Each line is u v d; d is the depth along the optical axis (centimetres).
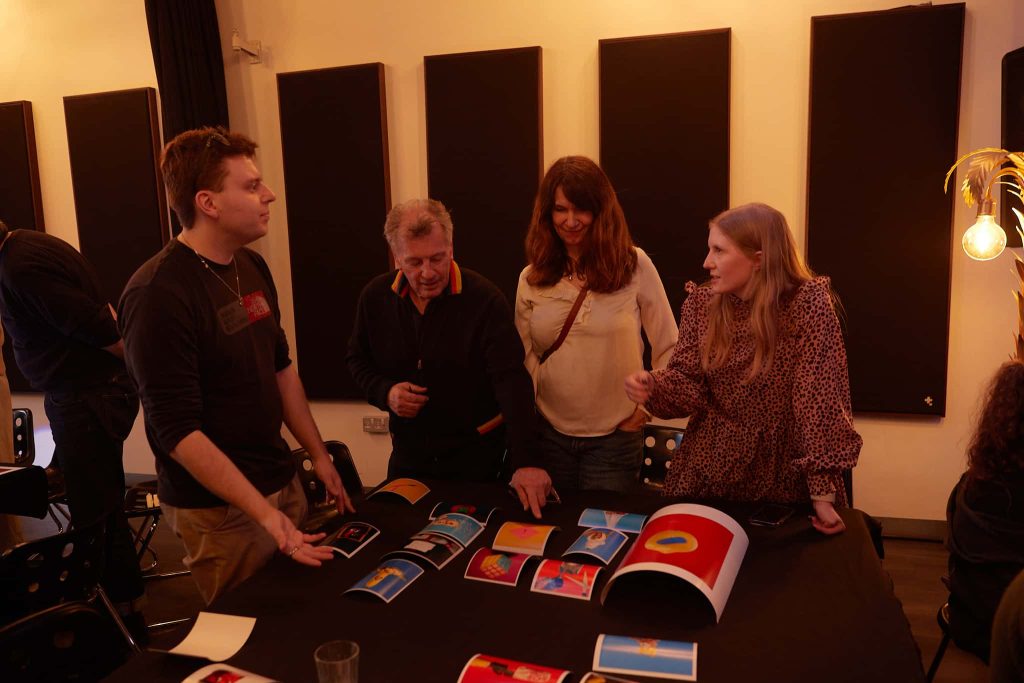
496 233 414
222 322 190
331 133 429
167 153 187
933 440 380
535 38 402
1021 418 184
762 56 375
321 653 124
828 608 151
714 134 378
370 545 187
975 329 368
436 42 416
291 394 226
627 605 154
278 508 210
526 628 146
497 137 405
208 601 199
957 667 280
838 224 372
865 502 393
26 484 256
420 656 138
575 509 206
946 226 360
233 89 450
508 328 232
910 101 356
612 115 389
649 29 387
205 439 177
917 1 355
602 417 246
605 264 235
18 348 306
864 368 379
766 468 201
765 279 185
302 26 434
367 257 435
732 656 135
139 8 458
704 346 197
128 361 180
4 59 485
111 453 315
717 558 158
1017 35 346
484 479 246
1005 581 184
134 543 320
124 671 136
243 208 187
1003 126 340
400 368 239
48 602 209
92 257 483
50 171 491
